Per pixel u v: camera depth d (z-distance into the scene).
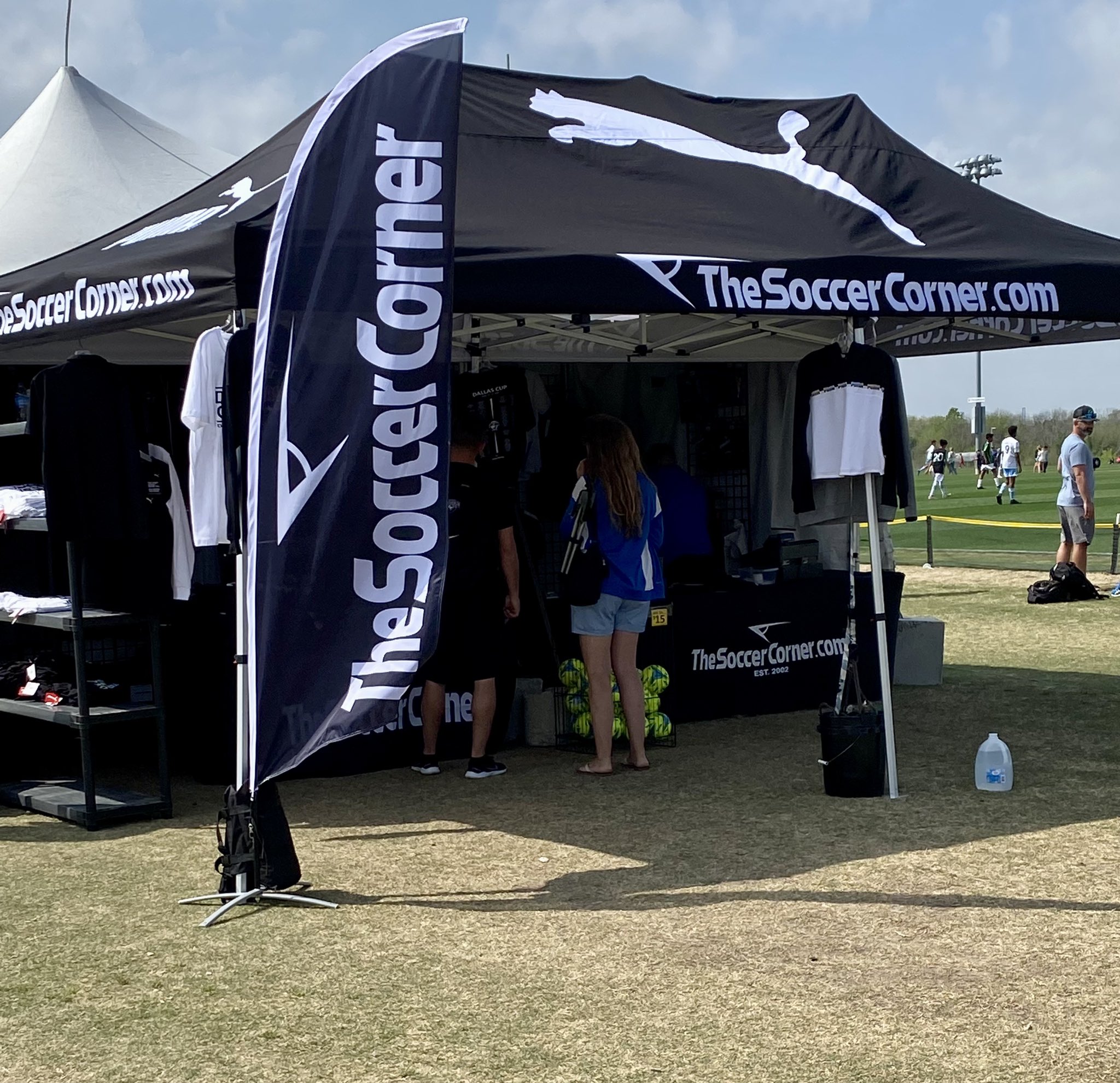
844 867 5.26
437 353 4.74
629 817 6.16
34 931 4.76
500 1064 3.57
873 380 6.24
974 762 7.05
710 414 9.95
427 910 4.89
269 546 4.75
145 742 8.02
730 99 7.78
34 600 6.70
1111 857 5.34
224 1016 3.95
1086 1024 3.72
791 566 8.80
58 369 5.88
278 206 4.79
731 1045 3.64
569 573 6.90
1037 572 16.89
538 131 6.88
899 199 6.96
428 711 7.17
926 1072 3.44
